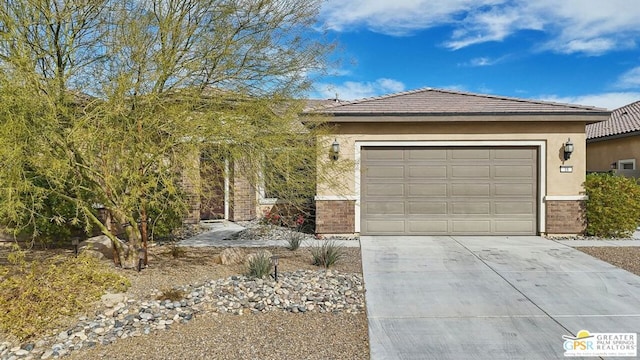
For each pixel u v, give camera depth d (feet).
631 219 37.47
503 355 15.11
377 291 22.36
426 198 39.32
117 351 15.11
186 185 25.88
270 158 25.52
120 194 23.76
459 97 43.09
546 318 18.53
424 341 16.25
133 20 22.95
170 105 23.30
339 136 38.99
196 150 22.41
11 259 22.04
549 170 38.45
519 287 23.02
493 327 17.57
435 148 39.19
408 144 38.99
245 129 24.12
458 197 39.22
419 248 33.60
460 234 39.22
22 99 18.70
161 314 18.15
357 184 39.14
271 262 24.62
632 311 19.30
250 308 19.26
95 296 19.44
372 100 42.42
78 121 20.84
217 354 14.97
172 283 22.58
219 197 28.55
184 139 22.47
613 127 58.59
